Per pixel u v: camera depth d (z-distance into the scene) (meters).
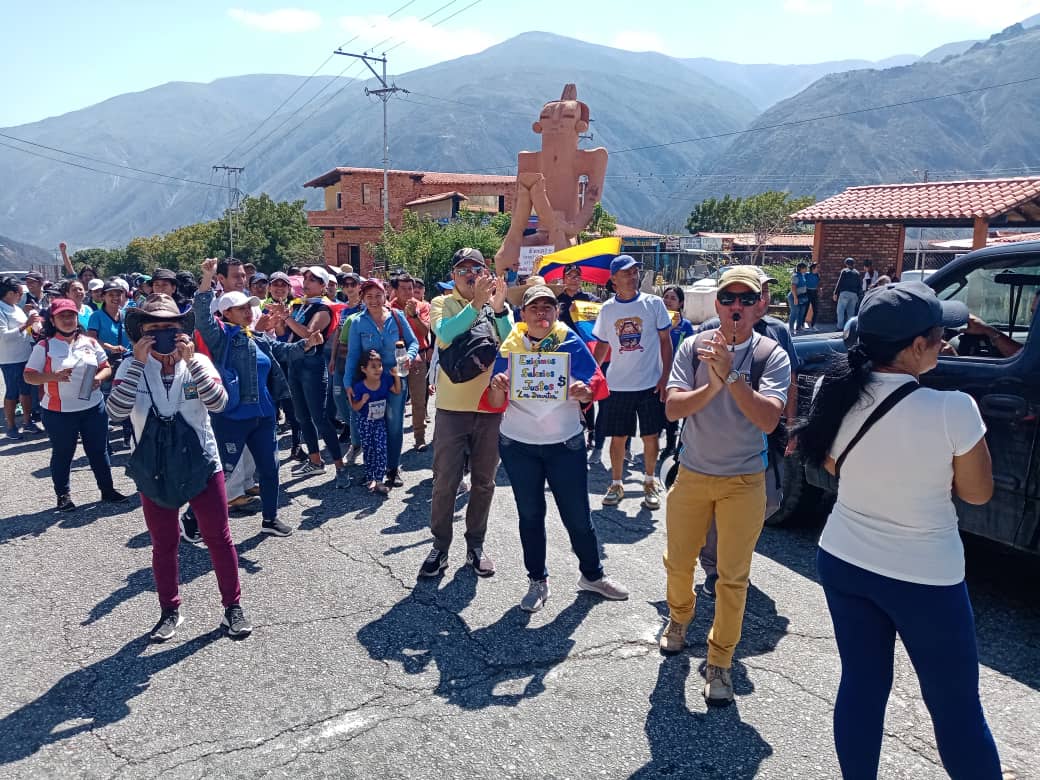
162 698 3.30
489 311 4.50
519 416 4.03
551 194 14.04
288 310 6.91
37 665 3.60
